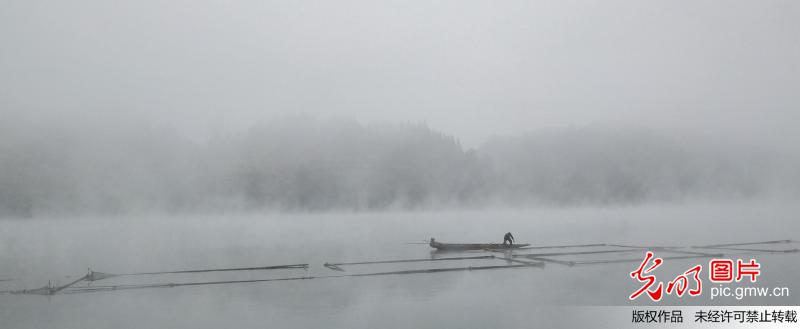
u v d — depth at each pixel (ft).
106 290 81.87
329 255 131.23
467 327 56.80
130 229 285.02
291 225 312.09
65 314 65.05
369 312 63.98
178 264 115.14
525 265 105.40
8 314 65.26
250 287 82.74
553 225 263.90
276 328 56.95
